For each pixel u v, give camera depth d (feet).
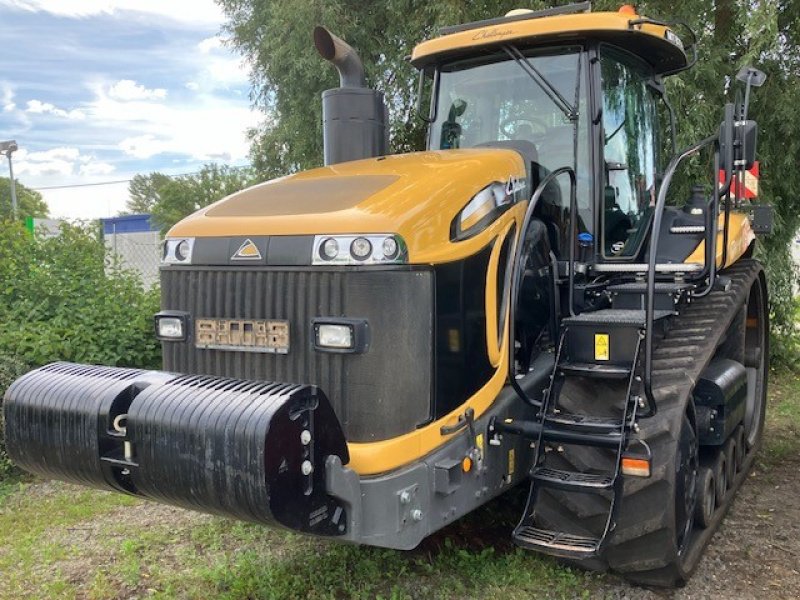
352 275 9.50
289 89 29.63
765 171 27.43
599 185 13.01
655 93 16.14
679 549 11.22
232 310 10.32
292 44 27.86
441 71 14.76
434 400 9.90
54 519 14.89
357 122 14.03
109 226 74.13
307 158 30.09
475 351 10.52
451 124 14.58
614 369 10.77
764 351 18.60
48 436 9.98
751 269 16.70
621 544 10.94
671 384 11.33
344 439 9.16
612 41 13.69
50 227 29.35
